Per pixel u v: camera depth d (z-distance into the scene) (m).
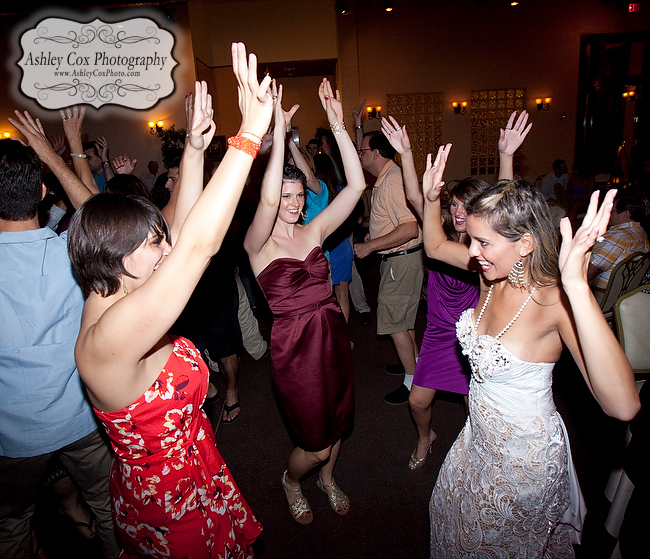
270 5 8.02
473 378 1.46
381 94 9.65
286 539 2.05
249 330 3.58
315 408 1.86
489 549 1.43
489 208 1.25
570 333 1.23
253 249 1.80
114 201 1.09
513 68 9.58
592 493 2.19
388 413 2.93
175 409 1.17
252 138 0.93
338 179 4.49
